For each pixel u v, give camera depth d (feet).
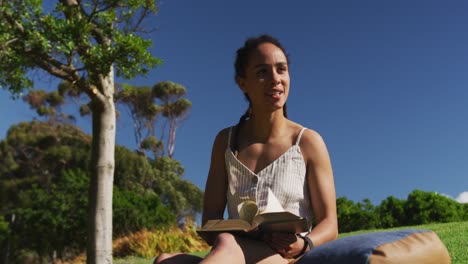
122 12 21.74
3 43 18.69
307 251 4.02
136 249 39.09
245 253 4.00
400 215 39.50
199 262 3.93
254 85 4.94
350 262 3.45
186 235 40.55
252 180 4.84
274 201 4.51
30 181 69.82
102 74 20.06
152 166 84.33
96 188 20.66
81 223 48.14
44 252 50.01
